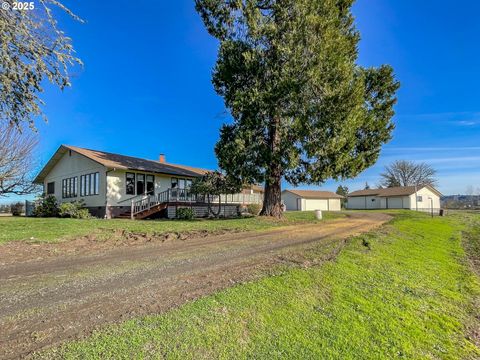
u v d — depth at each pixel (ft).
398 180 216.33
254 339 13.57
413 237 48.75
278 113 54.24
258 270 22.70
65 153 81.92
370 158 64.90
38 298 16.47
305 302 17.80
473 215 127.75
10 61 24.40
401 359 13.66
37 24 25.08
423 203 168.35
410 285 23.49
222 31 59.00
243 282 19.72
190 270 22.53
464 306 21.42
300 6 54.19
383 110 67.26
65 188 81.41
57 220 52.60
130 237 37.58
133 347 11.91
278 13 55.21
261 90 54.95
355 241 37.19
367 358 13.24
